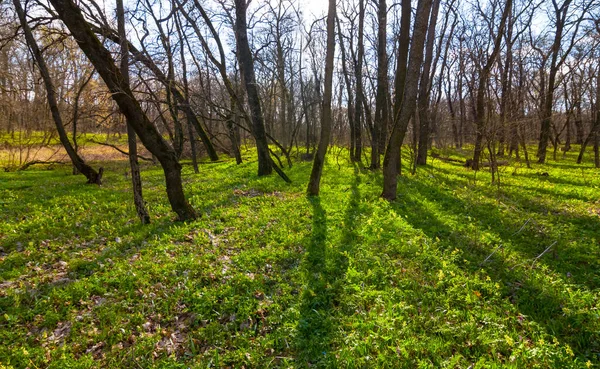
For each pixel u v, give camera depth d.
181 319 5.36
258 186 14.91
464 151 36.31
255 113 17.03
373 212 9.86
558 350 4.22
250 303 5.55
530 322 4.77
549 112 25.72
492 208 10.68
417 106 22.08
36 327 5.12
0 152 30.50
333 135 31.12
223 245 7.87
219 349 4.66
